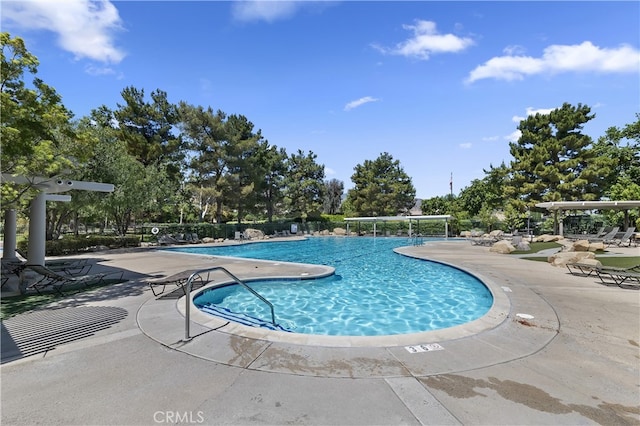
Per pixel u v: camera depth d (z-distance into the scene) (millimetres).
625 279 8977
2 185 7617
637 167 28875
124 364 3984
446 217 28797
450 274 12344
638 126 29250
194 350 4402
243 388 3385
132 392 3320
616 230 19891
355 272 13203
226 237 30328
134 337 4918
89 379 3605
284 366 3895
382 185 41938
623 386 3396
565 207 20766
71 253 17578
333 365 3908
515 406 3008
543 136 29906
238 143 31703
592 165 26875
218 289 9023
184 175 35562
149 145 29438
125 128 29969
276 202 41656
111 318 5871
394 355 4188
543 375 3637
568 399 3139
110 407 3045
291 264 13094
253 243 27062
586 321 5594
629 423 2754
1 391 3350
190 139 31422
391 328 7027
